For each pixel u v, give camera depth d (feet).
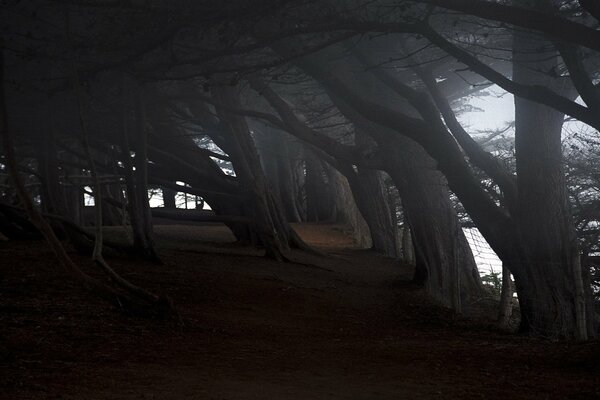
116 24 63.41
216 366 30.66
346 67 75.10
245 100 115.96
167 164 101.65
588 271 52.37
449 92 96.99
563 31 41.32
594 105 43.93
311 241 151.33
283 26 57.57
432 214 80.28
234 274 74.54
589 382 27.99
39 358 29.14
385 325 55.26
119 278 42.86
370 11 62.13
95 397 22.68
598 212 74.02
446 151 57.41
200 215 97.25
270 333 44.29
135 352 32.50
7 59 77.77
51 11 74.74
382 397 24.89
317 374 29.81
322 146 80.64
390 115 59.16
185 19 53.83
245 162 97.81
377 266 108.47
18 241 80.18
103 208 127.13
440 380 28.55
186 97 85.81
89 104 82.23
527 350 37.73
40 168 81.51
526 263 52.75
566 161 76.74
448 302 76.59
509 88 45.93
